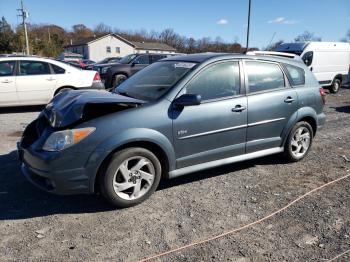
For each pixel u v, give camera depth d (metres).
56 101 4.33
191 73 4.29
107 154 3.67
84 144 3.59
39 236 3.40
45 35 81.06
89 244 3.28
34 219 3.72
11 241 3.31
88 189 3.73
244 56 4.82
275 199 4.23
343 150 6.30
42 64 9.79
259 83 4.89
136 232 3.48
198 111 4.23
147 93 4.33
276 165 5.41
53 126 3.79
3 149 6.05
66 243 3.29
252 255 3.13
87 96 4.07
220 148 4.52
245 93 4.71
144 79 4.76
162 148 4.02
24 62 9.62
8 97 9.46
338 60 15.98
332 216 3.83
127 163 3.86
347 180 4.86
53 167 3.57
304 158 5.77
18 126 7.95
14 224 3.61
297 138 5.43
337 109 11.07
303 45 15.05
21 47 55.66
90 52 71.88
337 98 14.17
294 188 4.56
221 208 3.99
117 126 3.72
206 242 3.32
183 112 4.13
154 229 3.54
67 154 3.56
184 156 4.25
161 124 3.97
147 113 3.91
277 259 3.08
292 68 5.35
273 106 4.95
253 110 4.73
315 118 5.57
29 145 3.94
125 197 3.91
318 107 5.61
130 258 3.08
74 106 3.77
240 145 4.71
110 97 4.02
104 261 3.04
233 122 4.54
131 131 3.76
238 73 4.68
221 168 5.24
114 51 73.75
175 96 4.13
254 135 4.83
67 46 80.06
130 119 3.81
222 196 4.30
